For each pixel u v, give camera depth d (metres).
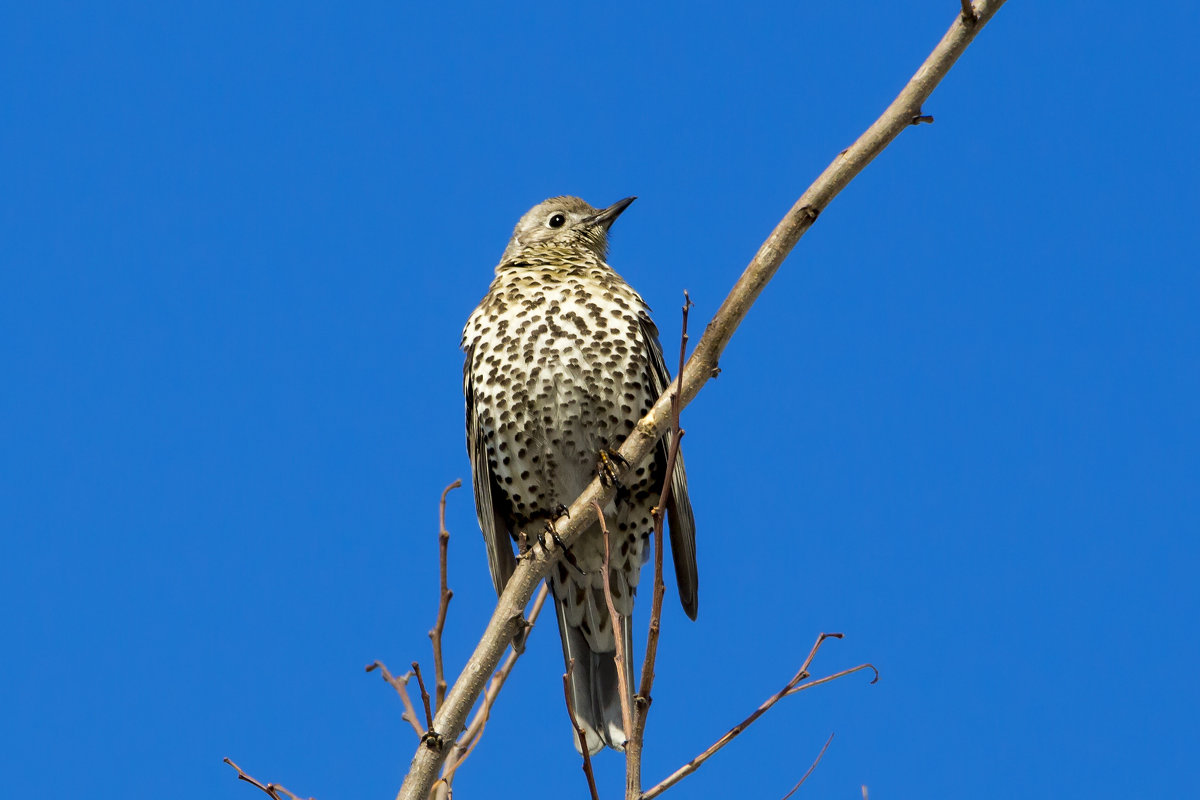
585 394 11.27
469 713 7.79
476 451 11.80
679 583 11.42
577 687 11.07
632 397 11.36
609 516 11.30
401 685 7.30
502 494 11.85
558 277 11.76
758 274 8.15
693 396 8.51
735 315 8.28
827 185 7.96
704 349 8.34
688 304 6.49
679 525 11.27
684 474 11.39
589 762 5.89
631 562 11.45
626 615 11.37
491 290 12.09
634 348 11.42
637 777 5.78
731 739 6.26
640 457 8.73
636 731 5.87
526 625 8.05
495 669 7.97
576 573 11.38
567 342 11.33
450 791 6.55
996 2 7.76
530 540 11.93
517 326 11.49
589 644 11.28
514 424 11.44
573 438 11.32
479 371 11.68
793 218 8.01
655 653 5.95
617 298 11.62
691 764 6.19
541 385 11.31
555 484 11.48
